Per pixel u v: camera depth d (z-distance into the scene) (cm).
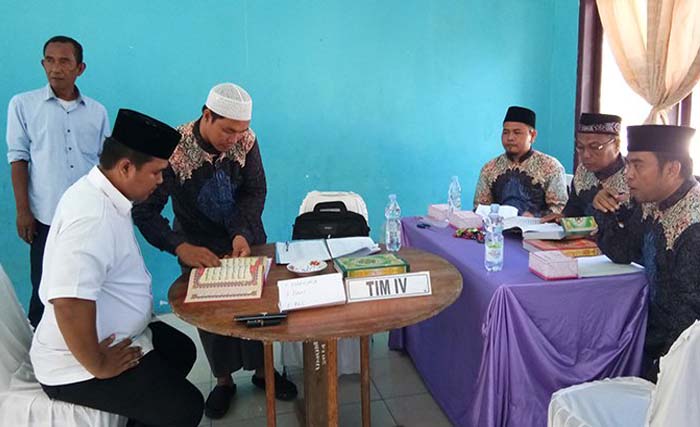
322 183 355
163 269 336
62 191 270
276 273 183
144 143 145
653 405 116
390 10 346
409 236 264
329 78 343
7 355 160
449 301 156
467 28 361
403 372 264
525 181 283
